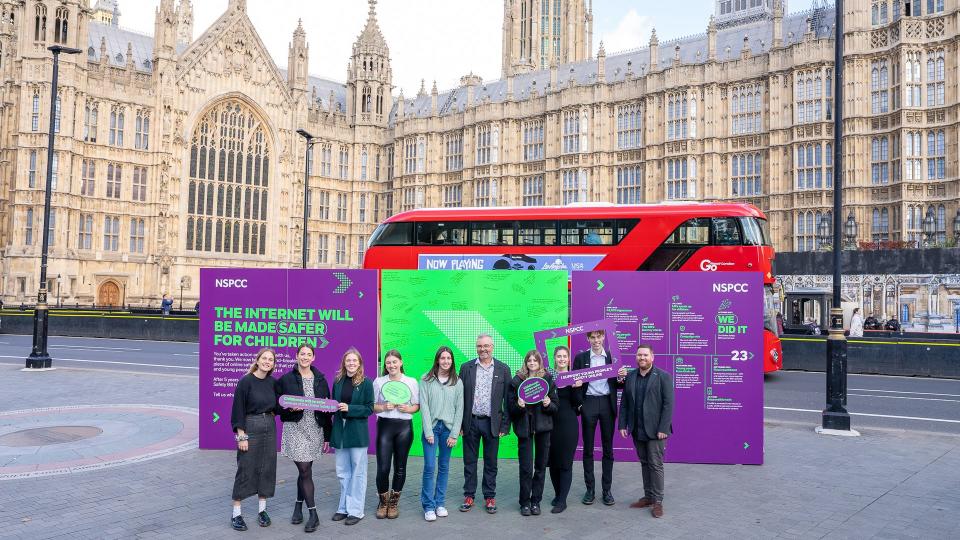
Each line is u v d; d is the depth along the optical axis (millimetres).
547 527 10406
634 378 11273
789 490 12344
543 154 69062
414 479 12977
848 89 52031
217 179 71188
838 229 17891
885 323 41594
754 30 62781
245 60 72938
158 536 9766
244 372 14727
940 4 49625
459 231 27812
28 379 24469
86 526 10117
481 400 11156
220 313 14852
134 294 65688
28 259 59406
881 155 51125
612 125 64438
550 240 27000
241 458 10125
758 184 56406
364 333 14555
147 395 21203
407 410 10562
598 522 10664
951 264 41844
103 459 13797
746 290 14250
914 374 29547
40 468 13094
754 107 56906
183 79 68375
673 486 12609
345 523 10484
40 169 60281
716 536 10039
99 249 64062
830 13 57750
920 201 48625
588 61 73438
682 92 59406
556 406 10875
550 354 13930
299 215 77438
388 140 83250
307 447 10266
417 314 14523
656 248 26141
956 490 12328
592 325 11828
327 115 81562
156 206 66500
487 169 72250
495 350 14297
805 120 53344
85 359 31703
